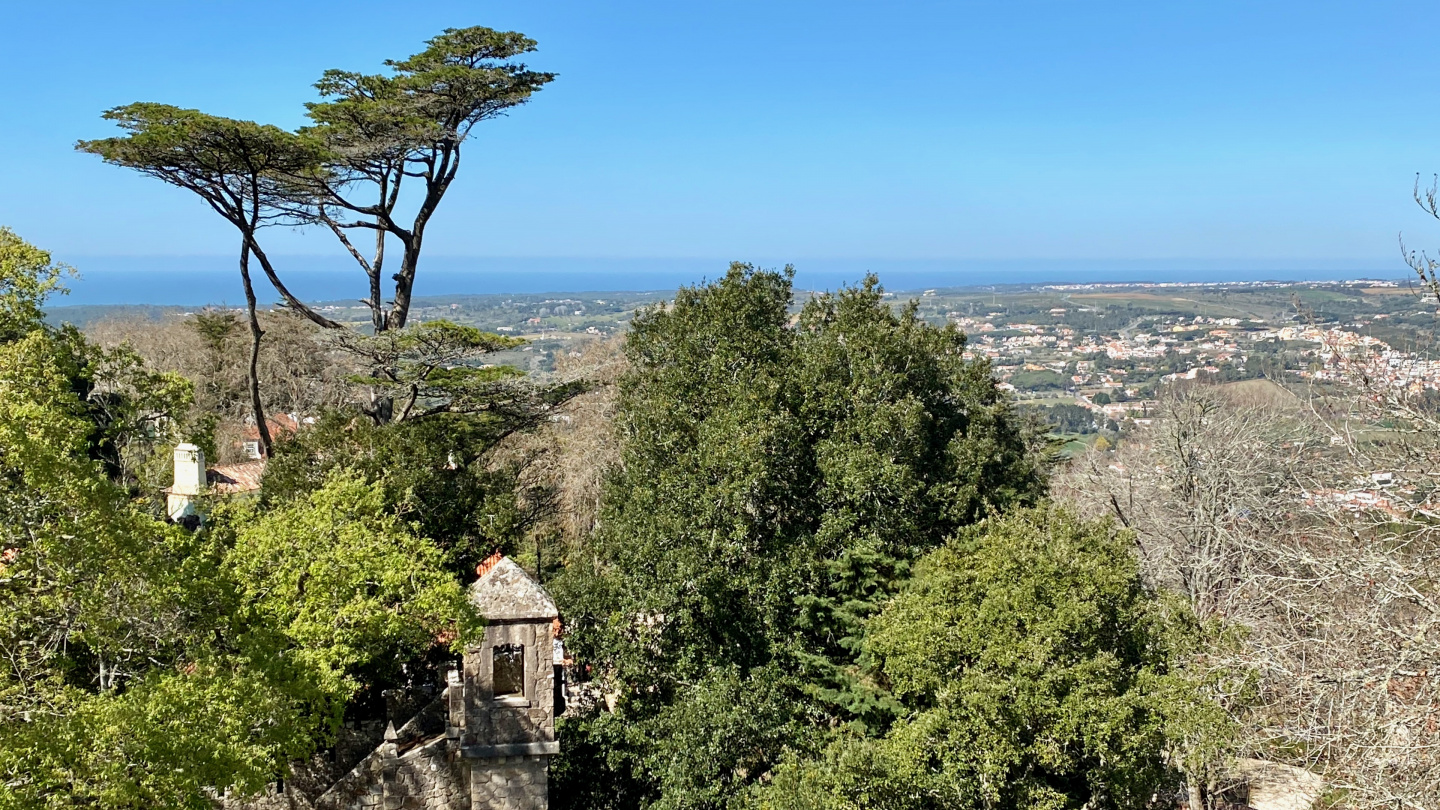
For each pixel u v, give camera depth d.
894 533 25.20
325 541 19.30
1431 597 14.87
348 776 18.92
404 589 19.08
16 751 12.16
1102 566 18.30
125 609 15.52
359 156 32.22
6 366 18.03
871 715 22.14
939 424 29.83
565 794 22.23
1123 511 33.03
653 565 24.03
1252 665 16.19
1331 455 22.17
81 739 12.77
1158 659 18.47
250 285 31.80
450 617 18.12
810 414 26.45
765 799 18.06
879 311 30.14
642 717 22.81
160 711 13.58
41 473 14.48
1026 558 18.17
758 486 24.12
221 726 14.50
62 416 16.80
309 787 20.61
